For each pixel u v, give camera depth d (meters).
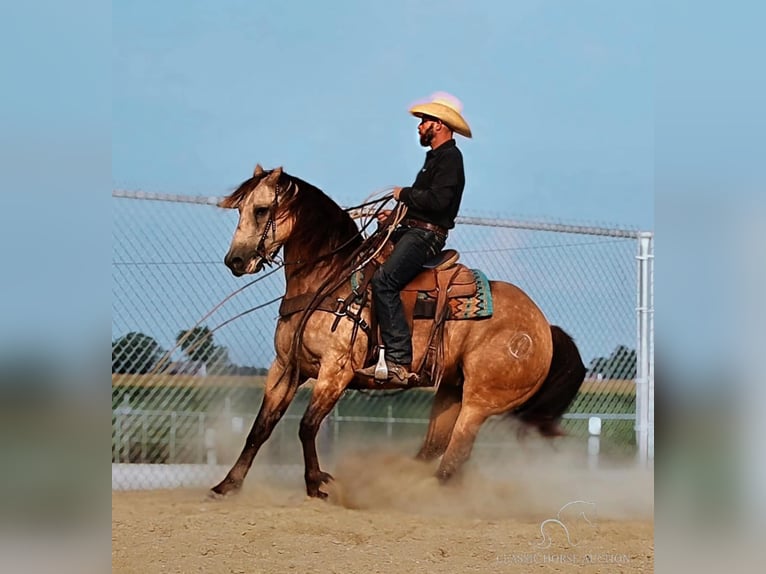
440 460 7.59
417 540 5.54
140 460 8.67
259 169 7.12
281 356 7.09
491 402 7.32
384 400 10.51
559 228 9.98
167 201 8.43
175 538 5.38
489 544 5.48
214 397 8.88
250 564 4.81
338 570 4.75
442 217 7.01
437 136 7.05
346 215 7.17
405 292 7.01
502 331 7.33
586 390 10.55
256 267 6.95
